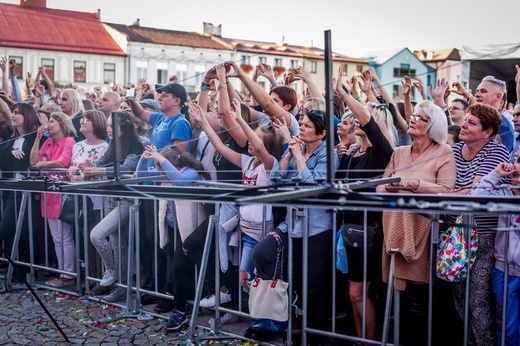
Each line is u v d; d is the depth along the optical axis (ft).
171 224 16.71
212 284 16.47
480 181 12.00
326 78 9.39
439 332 13.60
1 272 21.53
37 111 23.31
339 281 14.92
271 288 13.89
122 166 18.10
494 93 14.71
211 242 15.92
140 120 20.11
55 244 20.03
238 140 16.47
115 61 80.84
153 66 75.82
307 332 14.20
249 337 14.80
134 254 18.22
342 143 15.83
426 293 13.25
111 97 21.70
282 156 15.25
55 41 77.71
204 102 17.65
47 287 19.60
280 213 14.90
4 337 15.37
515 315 12.26
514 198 9.48
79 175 17.97
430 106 12.79
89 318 16.72
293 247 14.53
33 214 20.67
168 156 16.22
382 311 14.21
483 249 12.63
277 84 18.84
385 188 12.48
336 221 14.15
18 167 21.72
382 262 13.23
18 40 74.69
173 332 15.49
